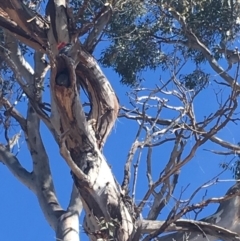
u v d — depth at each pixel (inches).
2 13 311.9
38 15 311.6
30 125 377.7
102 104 288.2
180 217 252.8
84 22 320.8
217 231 267.1
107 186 263.1
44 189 351.3
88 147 274.5
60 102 264.5
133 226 255.4
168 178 266.8
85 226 264.7
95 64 289.1
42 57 378.0
